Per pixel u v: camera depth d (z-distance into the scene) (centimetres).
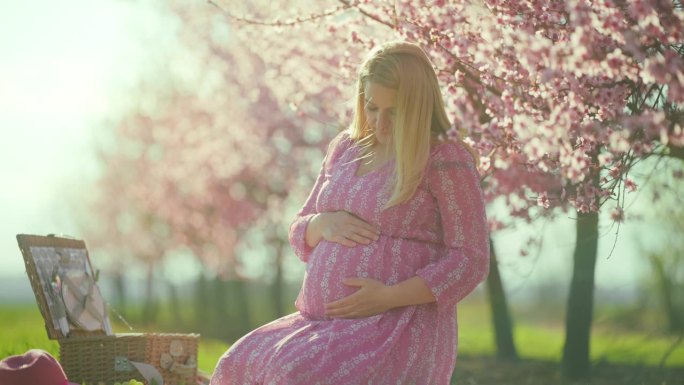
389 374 306
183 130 2309
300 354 300
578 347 709
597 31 364
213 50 1780
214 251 2406
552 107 360
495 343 887
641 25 322
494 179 568
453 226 319
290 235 358
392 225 322
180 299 3250
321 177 371
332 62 737
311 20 525
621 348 775
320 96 849
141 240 2978
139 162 2761
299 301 347
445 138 327
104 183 3098
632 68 338
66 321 439
